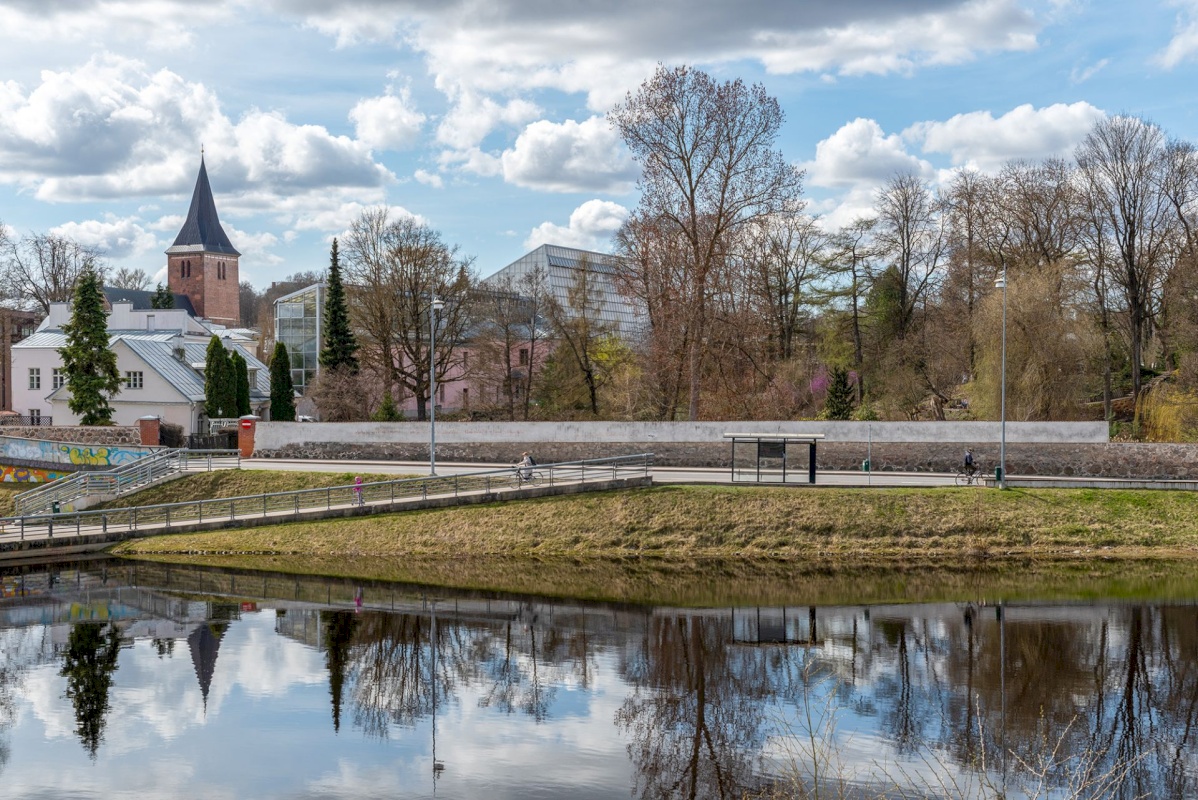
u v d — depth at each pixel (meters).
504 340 68.19
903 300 64.69
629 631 26.33
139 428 51.31
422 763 17.81
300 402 69.00
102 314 57.53
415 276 64.06
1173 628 25.72
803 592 30.48
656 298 50.41
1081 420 47.38
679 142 47.50
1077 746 18.20
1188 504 37.12
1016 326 48.09
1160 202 52.75
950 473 42.03
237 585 32.56
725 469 43.31
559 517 38.38
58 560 37.09
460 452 46.38
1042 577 32.03
